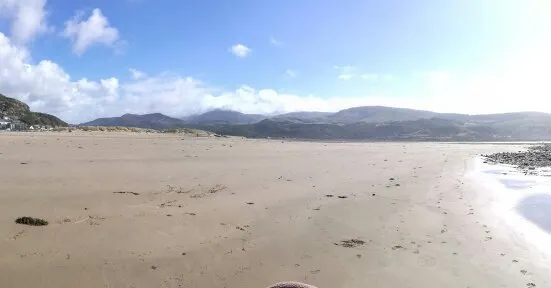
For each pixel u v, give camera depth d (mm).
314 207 13727
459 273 8477
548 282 8109
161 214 11711
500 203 15406
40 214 10852
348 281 7977
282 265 8648
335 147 42062
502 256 9508
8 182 14430
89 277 7566
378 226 11750
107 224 10406
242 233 10617
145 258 8562
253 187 16641
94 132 44875
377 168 24656
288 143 46188
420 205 14586
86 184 15008
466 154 39031
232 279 7875
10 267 7652
